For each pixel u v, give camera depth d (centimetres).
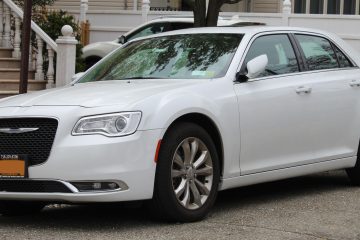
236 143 780
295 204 848
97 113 687
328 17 1870
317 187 972
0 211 790
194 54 838
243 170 792
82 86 800
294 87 853
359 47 1848
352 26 1853
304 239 675
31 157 693
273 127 823
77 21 1995
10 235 691
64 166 675
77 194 675
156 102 707
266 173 820
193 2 1245
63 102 711
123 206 838
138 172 681
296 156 859
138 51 890
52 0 1858
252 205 840
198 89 756
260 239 671
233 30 864
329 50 946
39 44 1427
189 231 696
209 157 748
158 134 695
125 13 2072
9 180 700
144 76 830
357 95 943
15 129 701
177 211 713
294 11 2594
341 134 921
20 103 731
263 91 816
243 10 2664
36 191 693
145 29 1814
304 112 862
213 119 752
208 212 755
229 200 874
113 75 858
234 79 795
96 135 678
